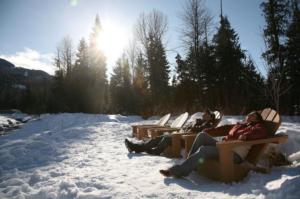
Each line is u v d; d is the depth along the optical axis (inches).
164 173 161.6
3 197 158.2
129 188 150.7
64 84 1567.4
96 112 1454.2
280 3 890.1
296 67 881.5
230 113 807.1
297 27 874.1
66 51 1804.9
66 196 148.0
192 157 157.3
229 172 149.8
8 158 273.1
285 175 140.2
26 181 189.3
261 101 800.3
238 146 152.7
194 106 902.4
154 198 133.2
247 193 128.1
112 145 321.4
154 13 1294.3
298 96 885.2
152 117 767.1
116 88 1582.2
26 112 1349.7
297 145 194.7
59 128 530.0
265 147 159.2
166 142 235.0
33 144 337.1
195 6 1060.5
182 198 130.3
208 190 139.4
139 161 217.8
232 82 1011.3
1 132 562.6
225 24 1098.1
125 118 745.6
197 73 1051.9
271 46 860.0
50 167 223.5
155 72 1254.9
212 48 1105.4
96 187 159.2
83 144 337.1
